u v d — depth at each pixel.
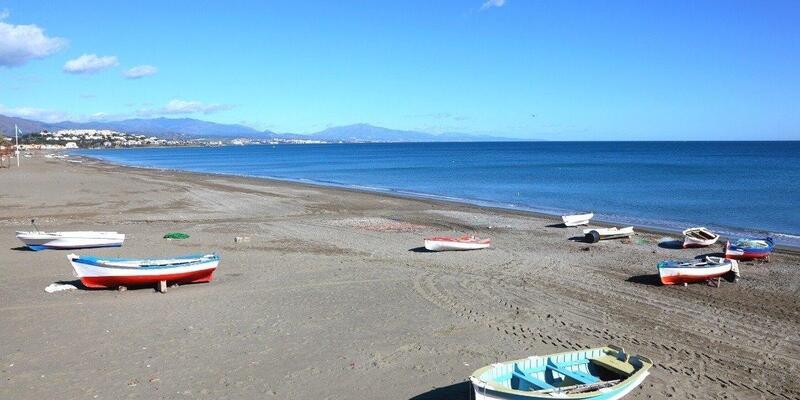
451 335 14.18
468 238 26.80
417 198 49.03
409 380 11.51
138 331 14.01
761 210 41.03
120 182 59.31
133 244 26.34
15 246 25.34
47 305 16.08
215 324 14.66
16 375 11.30
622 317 16.12
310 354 12.73
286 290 18.22
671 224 35.50
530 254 25.41
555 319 15.75
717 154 143.00
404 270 21.47
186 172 86.31
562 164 103.94
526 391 9.26
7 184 54.59
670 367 12.48
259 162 133.25
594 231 28.50
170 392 10.67
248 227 32.03
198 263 18.58
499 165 103.94
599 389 9.62
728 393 11.26
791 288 19.91
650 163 102.75
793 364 12.88
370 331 14.35
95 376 11.32
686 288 19.64
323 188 57.25
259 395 10.66
